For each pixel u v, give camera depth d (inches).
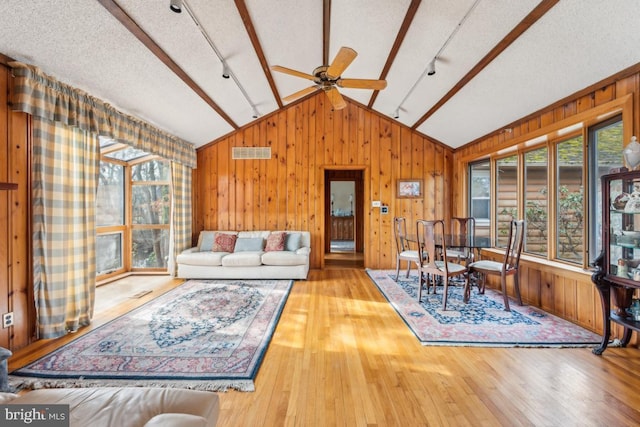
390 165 222.4
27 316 98.3
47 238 103.0
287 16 122.8
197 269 189.9
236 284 178.1
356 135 222.4
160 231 211.9
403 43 131.0
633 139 89.0
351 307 137.6
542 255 147.4
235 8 106.9
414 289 167.6
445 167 221.5
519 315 126.3
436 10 105.3
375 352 94.7
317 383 78.0
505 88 131.1
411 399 71.5
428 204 221.5
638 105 93.5
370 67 160.6
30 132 99.7
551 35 95.0
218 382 77.6
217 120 191.5
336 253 298.2
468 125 179.2
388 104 199.3
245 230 222.7
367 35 134.4
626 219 91.4
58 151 106.7
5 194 92.4
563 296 124.1
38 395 45.3
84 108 116.0
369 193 222.8
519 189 160.2
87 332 109.1
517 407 68.5
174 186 196.7
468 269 142.0
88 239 118.3
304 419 64.7
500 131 166.9
